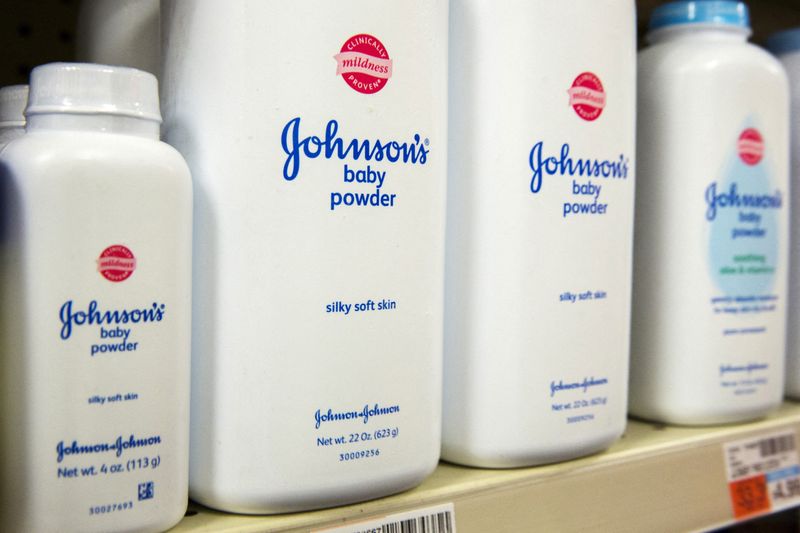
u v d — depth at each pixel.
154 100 0.42
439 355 0.51
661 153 0.67
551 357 0.54
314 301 0.45
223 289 0.44
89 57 0.59
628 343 0.60
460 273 0.54
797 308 0.78
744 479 0.65
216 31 0.44
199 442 0.45
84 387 0.39
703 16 0.68
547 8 0.53
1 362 0.39
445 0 0.50
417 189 0.48
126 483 0.40
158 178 0.41
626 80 0.58
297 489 0.45
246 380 0.44
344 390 0.46
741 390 0.67
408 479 0.49
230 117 0.43
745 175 0.67
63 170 0.38
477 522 0.50
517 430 0.53
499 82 0.53
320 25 0.44
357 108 0.45
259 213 0.44
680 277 0.67
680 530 0.60
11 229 0.39
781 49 0.80
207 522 0.44
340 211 0.45
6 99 0.50
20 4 0.69
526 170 0.53
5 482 0.39
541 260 0.54
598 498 0.56
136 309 0.40
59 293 0.38
